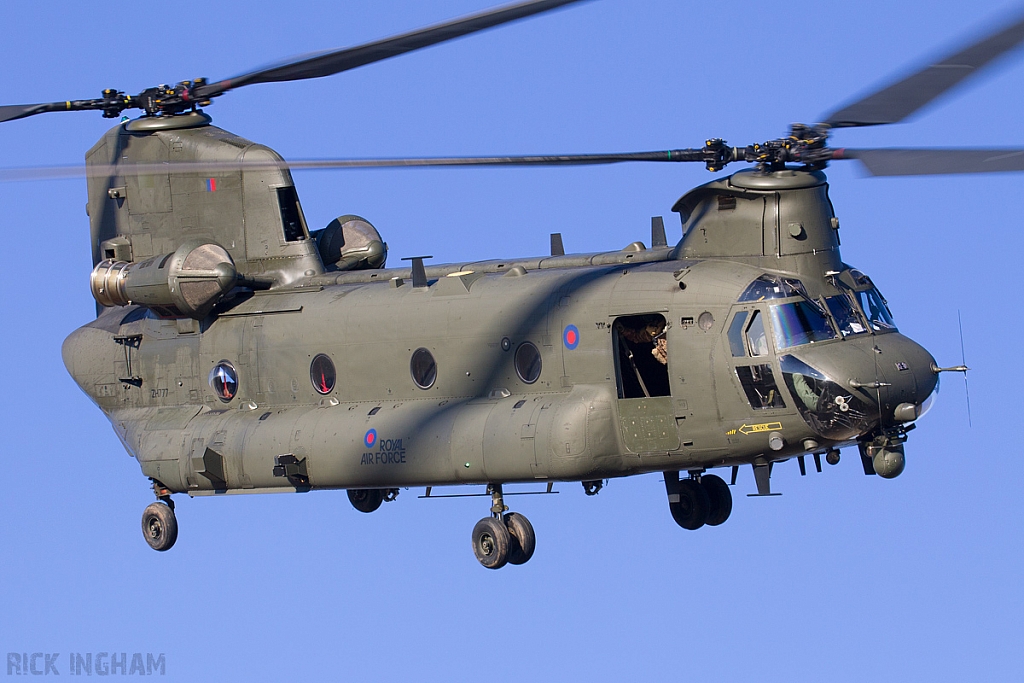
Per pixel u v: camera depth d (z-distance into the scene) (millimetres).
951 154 52438
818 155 67375
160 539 85375
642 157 66562
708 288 68312
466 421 73000
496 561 74000
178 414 84875
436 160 62750
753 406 67188
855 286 69562
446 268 80562
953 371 68562
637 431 69500
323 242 88625
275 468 78875
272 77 71500
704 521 78688
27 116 82875
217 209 85688
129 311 89812
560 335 71312
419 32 61938
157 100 86062
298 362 80438
